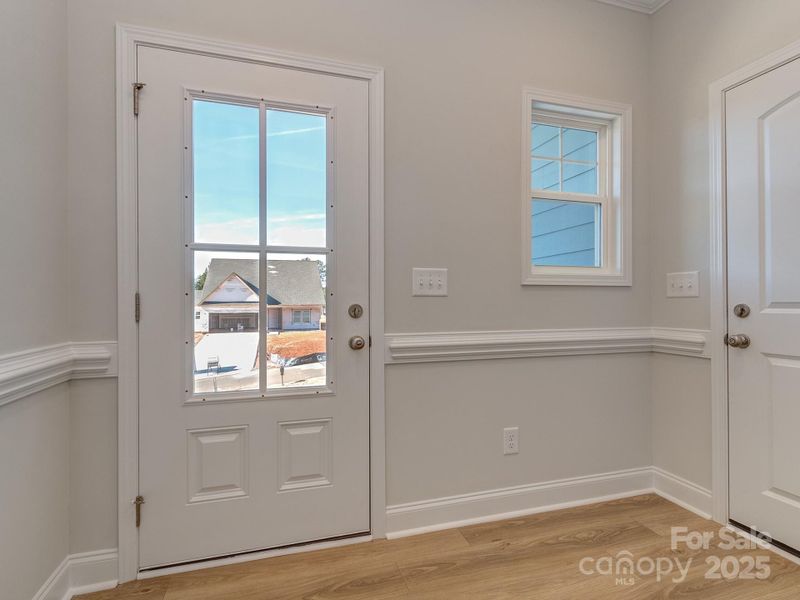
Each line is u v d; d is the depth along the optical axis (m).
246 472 1.59
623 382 2.11
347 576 1.49
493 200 1.89
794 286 1.56
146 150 1.48
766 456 1.66
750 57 1.71
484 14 1.87
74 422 1.42
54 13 1.33
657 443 2.13
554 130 2.12
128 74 1.46
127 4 1.46
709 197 1.87
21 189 1.16
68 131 1.41
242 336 1.59
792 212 1.57
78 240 1.42
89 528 1.44
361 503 1.72
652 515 1.91
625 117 2.11
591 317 2.05
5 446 1.09
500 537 1.74
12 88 1.12
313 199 1.66
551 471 1.99
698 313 1.92
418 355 1.77
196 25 1.52
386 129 1.74
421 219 1.79
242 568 1.54
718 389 1.83
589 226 2.16
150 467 1.50
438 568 1.54
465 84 1.84
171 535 1.52
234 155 1.58
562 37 2.00
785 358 1.59
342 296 1.69
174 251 1.51
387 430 1.75
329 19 1.67
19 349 1.15
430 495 1.81
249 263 1.60
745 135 1.72
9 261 1.11
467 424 1.86
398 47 1.75
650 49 2.16
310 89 1.65
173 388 1.52
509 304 1.91
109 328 1.46
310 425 1.67
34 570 1.22
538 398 1.97
